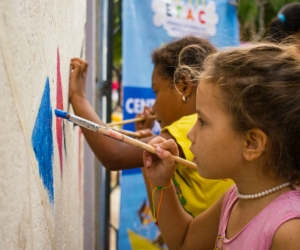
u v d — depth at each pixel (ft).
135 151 3.49
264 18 11.08
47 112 2.05
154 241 6.11
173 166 2.74
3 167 1.27
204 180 3.41
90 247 5.37
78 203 4.26
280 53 2.23
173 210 2.94
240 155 2.19
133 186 5.89
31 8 1.61
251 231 2.12
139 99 5.86
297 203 2.04
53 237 2.28
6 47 1.29
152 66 5.94
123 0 5.63
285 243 1.92
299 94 2.06
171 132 3.39
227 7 6.70
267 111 2.06
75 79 3.44
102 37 5.59
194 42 3.86
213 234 2.89
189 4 6.25
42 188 1.91
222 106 2.19
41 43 1.84
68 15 3.09
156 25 5.93
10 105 1.34
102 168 5.77
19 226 1.45
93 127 2.46
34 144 1.71
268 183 2.19
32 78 1.65
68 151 3.23
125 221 5.85
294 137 2.07
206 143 2.24
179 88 3.70
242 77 2.13
